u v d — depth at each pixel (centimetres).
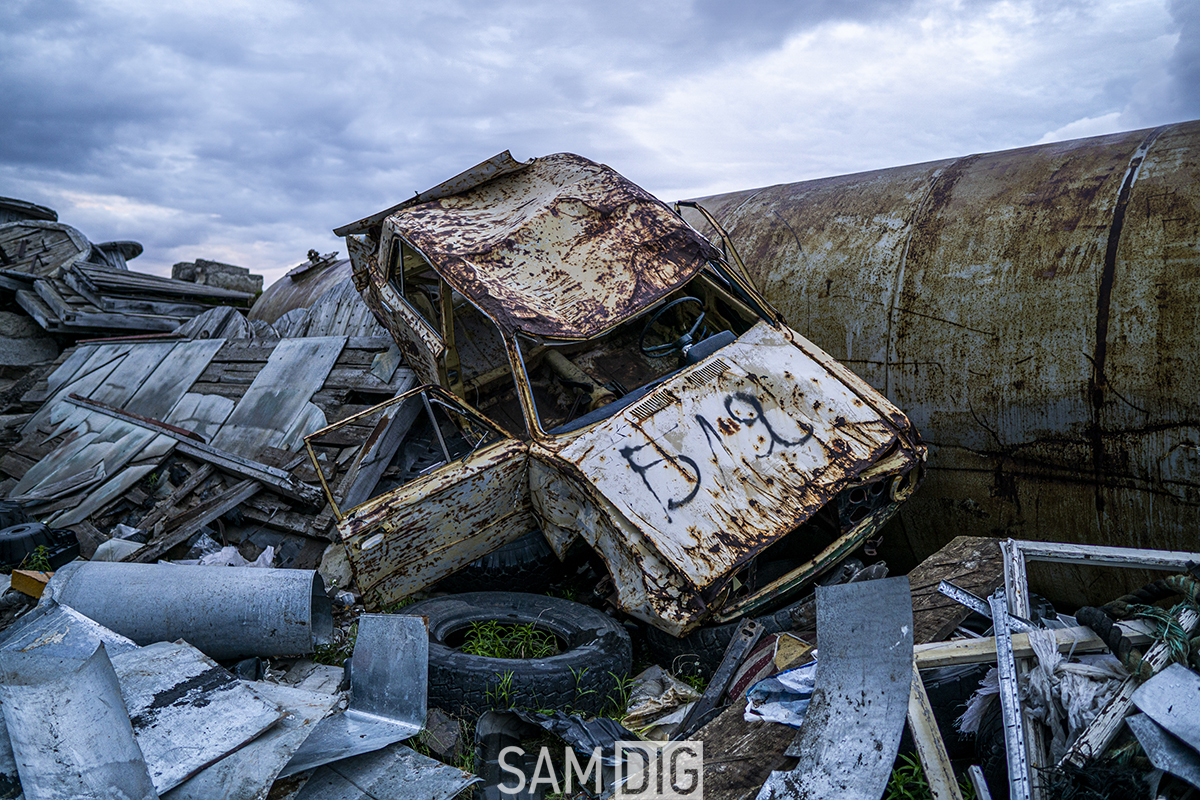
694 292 499
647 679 357
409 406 524
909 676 223
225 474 560
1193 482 355
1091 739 215
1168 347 362
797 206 557
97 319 870
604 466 350
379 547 367
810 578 368
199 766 235
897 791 233
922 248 459
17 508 517
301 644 363
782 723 266
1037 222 423
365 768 271
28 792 200
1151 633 241
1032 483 409
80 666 215
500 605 393
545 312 402
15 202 1145
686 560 322
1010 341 410
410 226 475
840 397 398
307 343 645
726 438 368
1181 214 379
